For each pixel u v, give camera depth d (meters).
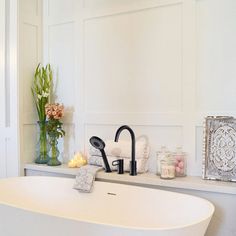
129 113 2.19
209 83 1.88
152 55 2.10
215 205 1.67
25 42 2.48
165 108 2.05
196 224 1.33
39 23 2.60
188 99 1.95
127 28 2.20
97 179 2.08
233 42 1.81
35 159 2.56
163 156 1.94
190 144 1.94
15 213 1.58
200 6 1.91
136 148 2.07
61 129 2.48
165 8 2.04
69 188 2.08
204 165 1.82
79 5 2.42
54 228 1.45
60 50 2.54
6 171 2.52
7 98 2.50
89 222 1.35
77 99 2.44
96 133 2.35
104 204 1.95
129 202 1.88
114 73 2.27
